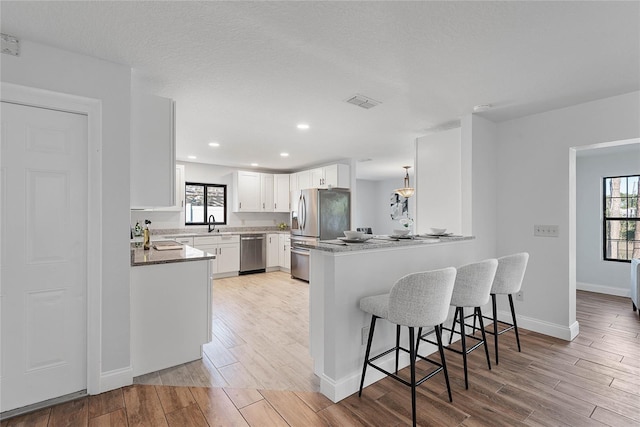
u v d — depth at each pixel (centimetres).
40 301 192
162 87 249
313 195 550
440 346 197
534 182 320
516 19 163
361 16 160
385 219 920
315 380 228
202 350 262
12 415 182
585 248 494
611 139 271
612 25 167
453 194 338
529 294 325
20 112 186
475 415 187
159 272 240
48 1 147
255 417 185
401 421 182
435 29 172
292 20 164
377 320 231
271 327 335
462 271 218
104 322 206
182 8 154
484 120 331
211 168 638
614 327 333
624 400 201
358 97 271
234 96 269
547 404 197
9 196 183
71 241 201
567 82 241
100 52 196
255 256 636
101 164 203
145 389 214
